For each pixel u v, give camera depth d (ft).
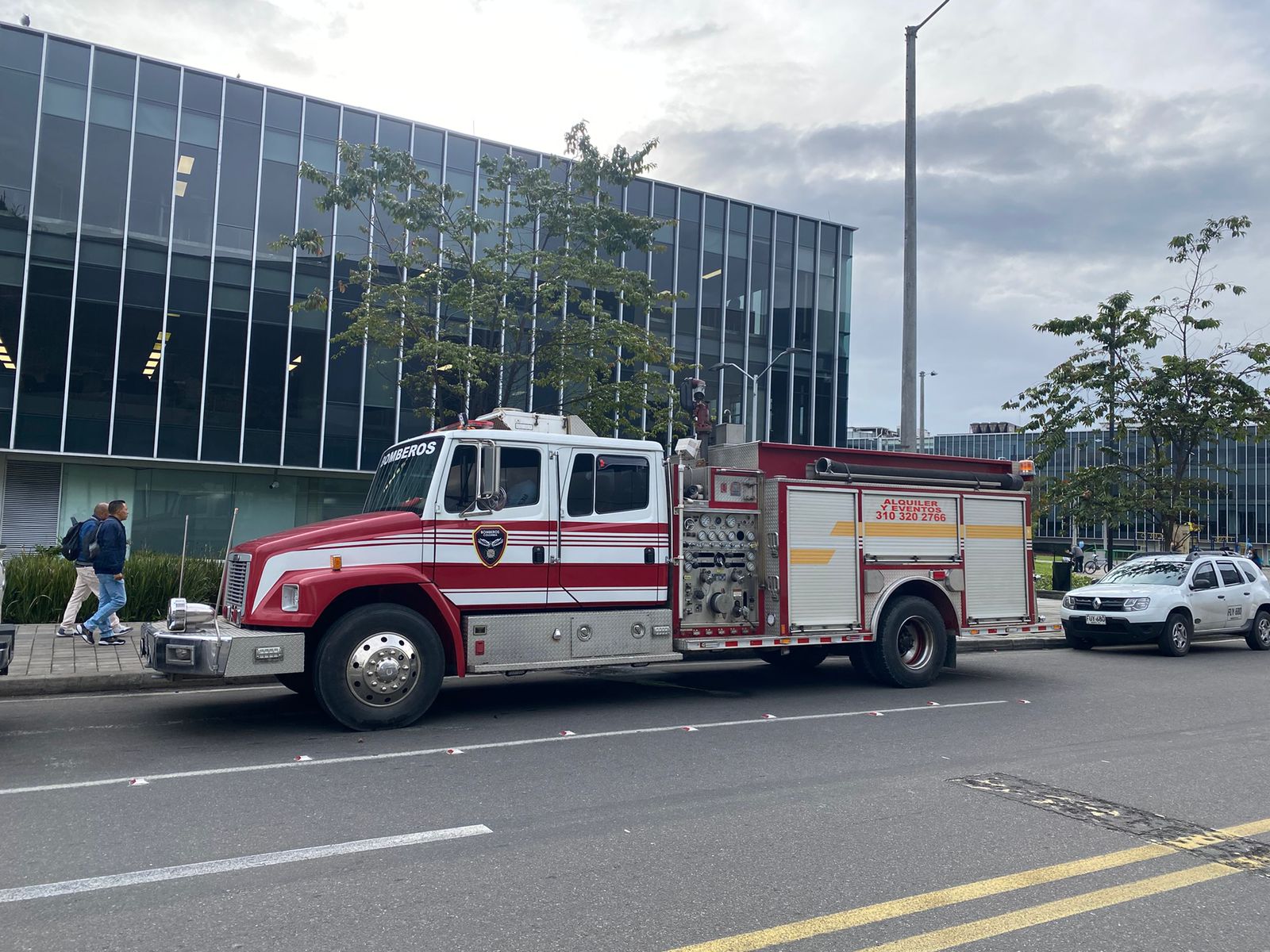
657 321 106.83
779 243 116.47
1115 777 22.76
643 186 106.73
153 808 18.92
